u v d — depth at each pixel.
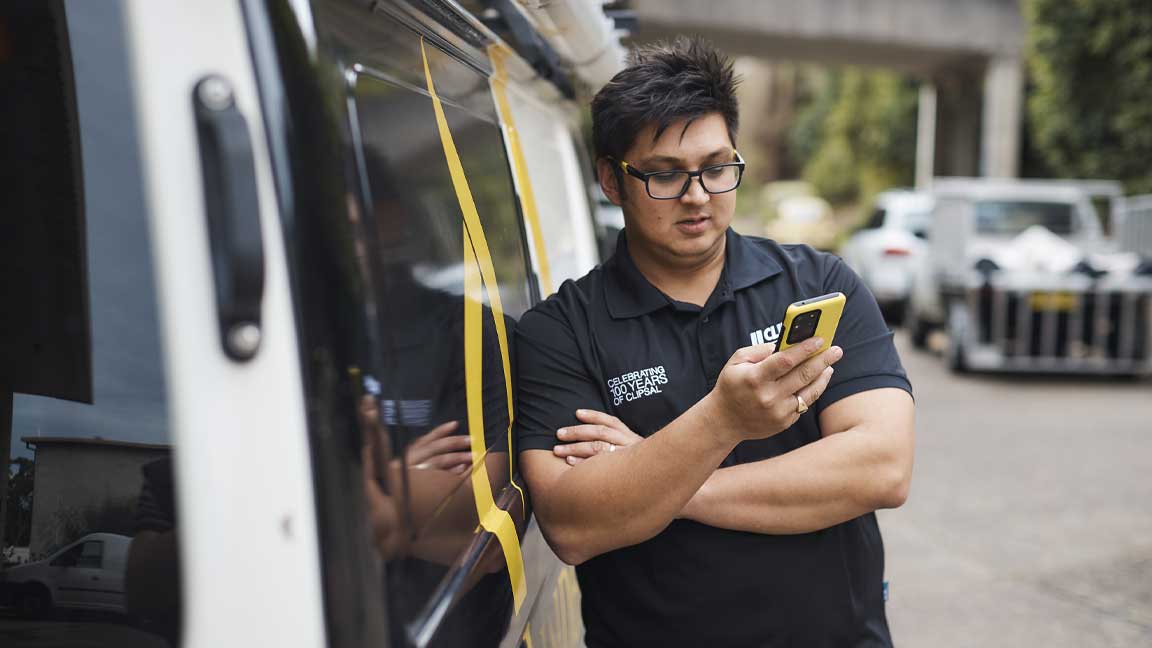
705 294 1.60
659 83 1.48
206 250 0.82
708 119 1.50
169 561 0.84
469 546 1.17
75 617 0.88
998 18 17.12
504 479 1.43
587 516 1.41
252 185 0.82
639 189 1.52
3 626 0.89
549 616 1.64
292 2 0.88
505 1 1.80
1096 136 12.30
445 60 1.45
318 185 0.86
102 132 0.85
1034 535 4.48
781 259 1.64
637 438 1.52
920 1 16.77
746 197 33.91
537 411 1.56
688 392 1.56
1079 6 11.91
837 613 1.53
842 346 1.57
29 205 0.87
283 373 0.83
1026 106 18.05
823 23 16.39
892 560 4.21
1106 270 7.69
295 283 0.84
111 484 0.86
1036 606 3.71
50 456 0.88
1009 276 7.86
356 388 0.87
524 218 1.87
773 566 1.50
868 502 1.49
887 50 17.64
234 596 0.83
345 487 0.85
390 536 0.90
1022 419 6.75
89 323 0.86
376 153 1.02
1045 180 18.28
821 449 1.49
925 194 11.73
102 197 0.85
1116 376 8.27
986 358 8.04
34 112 0.86
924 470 5.55
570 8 1.97
